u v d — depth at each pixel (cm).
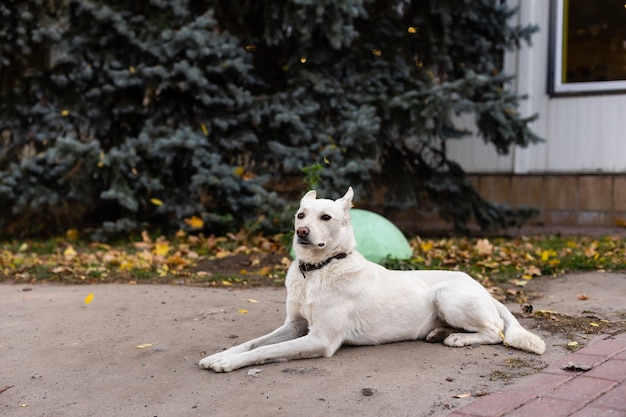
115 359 459
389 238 774
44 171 1020
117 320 557
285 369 425
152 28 998
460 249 930
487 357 439
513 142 1084
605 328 513
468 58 1141
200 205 1001
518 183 1341
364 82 1051
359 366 426
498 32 1155
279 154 1002
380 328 467
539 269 792
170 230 1030
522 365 423
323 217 452
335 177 950
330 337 449
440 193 1120
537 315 557
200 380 411
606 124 1282
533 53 1324
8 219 1075
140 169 998
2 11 985
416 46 1112
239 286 716
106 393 398
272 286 717
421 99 1002
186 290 688
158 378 419
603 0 1289
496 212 1109
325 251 454
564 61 1318
